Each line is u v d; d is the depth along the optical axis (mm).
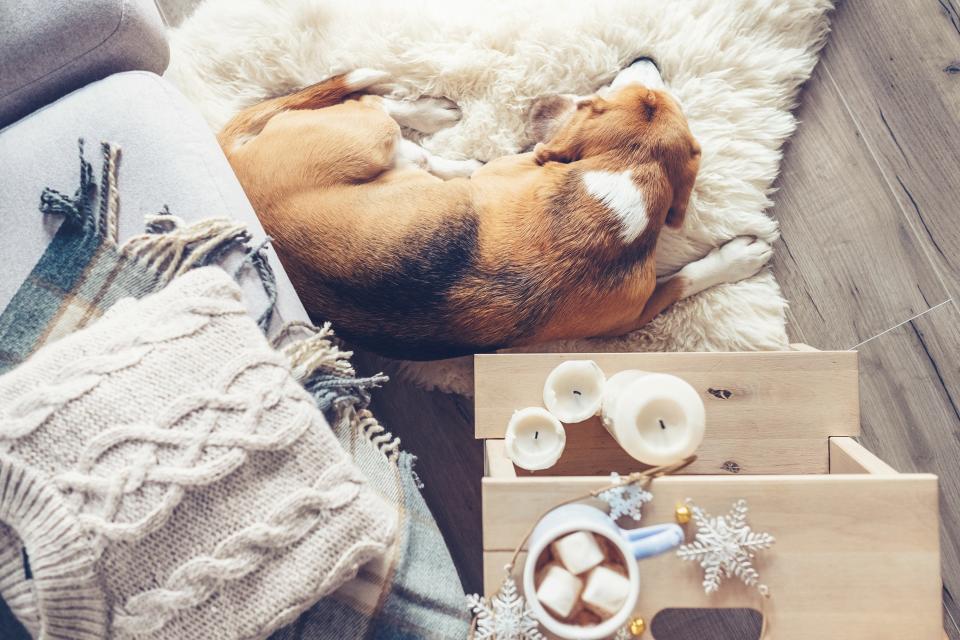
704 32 1210
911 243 1247
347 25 1229
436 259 1050
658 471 769
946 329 1238
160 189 830
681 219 1140
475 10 1223
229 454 654
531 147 1238
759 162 1234
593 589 686
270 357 707
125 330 690
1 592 703
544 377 920
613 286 1075
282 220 1038
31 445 643
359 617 779
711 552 757
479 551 1297
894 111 1247
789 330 1282
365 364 1294
